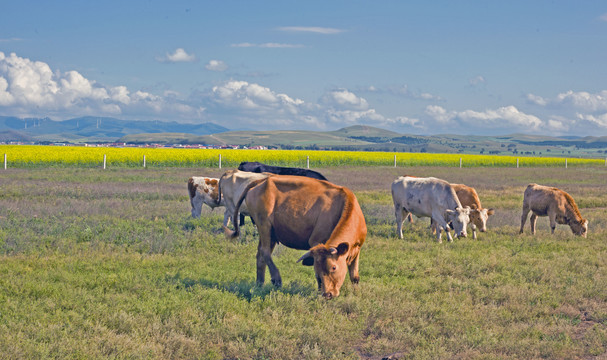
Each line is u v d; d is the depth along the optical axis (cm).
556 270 1017
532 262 1102
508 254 1195
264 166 1562
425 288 884
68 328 638
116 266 974
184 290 813
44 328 630
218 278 923
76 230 1277
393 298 812
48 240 1173
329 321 700
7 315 676
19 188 2209
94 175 3144
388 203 2177
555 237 1461
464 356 598
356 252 815
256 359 592
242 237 1305
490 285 920
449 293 855
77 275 900
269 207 861
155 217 1548
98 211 1636
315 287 864
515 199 2456
